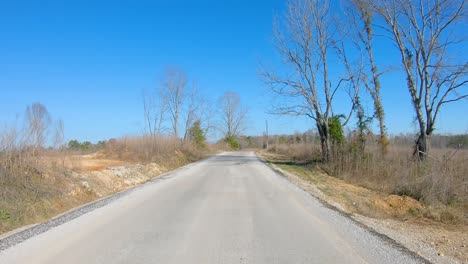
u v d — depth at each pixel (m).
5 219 9.13
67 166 14.75
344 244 7.22
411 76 23.58
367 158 23.66
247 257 6.35
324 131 28.98
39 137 13.46
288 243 7.23
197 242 7.25
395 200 15.20
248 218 9.56
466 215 13.20
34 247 6.96
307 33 29.20
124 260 6.16
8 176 11.48
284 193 14.34
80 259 6.22
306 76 29.34
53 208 11.24
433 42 22.48
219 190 15.06
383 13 24.31
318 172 25.52
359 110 27.72
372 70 28.28
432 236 9.41
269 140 95.56
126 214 10.06
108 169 18.81
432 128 22.41
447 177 15.63
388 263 6.11
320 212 10.58
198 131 52.56
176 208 10.96
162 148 30.73
